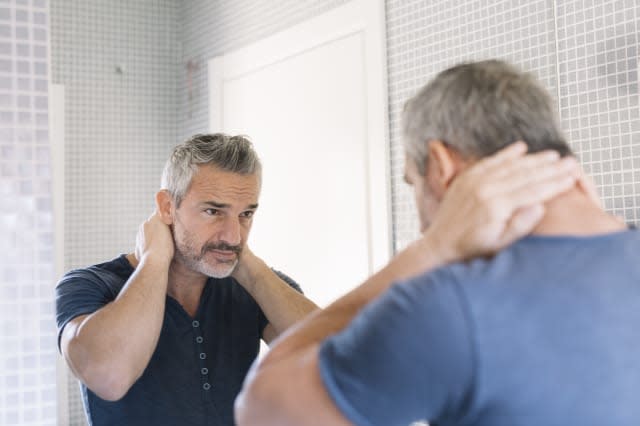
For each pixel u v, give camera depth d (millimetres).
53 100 3121
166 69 3445
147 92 3395
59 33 3162
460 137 635
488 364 514
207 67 3186
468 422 537
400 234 2045
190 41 3359
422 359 520
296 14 2527
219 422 1337
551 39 1618
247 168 1338
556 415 517
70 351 1188
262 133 2684
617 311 538
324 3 2371
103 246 3254
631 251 576
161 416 1300
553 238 583
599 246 574
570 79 1579
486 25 1789
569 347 521
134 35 3357
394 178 2070
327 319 642
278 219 2570
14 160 1504
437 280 549
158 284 1276
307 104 2418
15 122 1507
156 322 1240
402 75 2051
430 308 526
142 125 3377
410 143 680
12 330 1491
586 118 1543
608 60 1489
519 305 531
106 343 1173
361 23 2162
